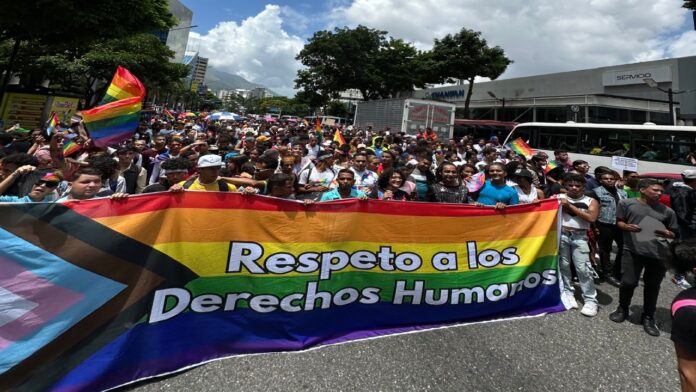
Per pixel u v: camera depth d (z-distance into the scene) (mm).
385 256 3316
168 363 2500
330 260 3111
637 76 25484
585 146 12289
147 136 9805
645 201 3699
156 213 2582
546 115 29172
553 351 3162
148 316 2477
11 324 2115
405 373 2729
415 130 19000
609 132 11711
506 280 3742
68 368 2199
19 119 11938
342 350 2945
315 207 3090
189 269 2648
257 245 2877
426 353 3006
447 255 3531
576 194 4164
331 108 64938
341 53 41531
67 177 4336
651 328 3551
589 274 3990
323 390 2488
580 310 4004
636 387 2732
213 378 2508
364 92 45500
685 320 1671
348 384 2562
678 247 1962
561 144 13062
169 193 2635
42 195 3035
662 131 10445
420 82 40875
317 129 17094
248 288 2824
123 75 5125
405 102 18828
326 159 5785
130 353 2383
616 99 24859
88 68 20969
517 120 31719
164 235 2592
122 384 2330
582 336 3438
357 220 3238
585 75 28062
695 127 9875
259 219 2900
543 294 3932
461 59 32219
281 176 3797
